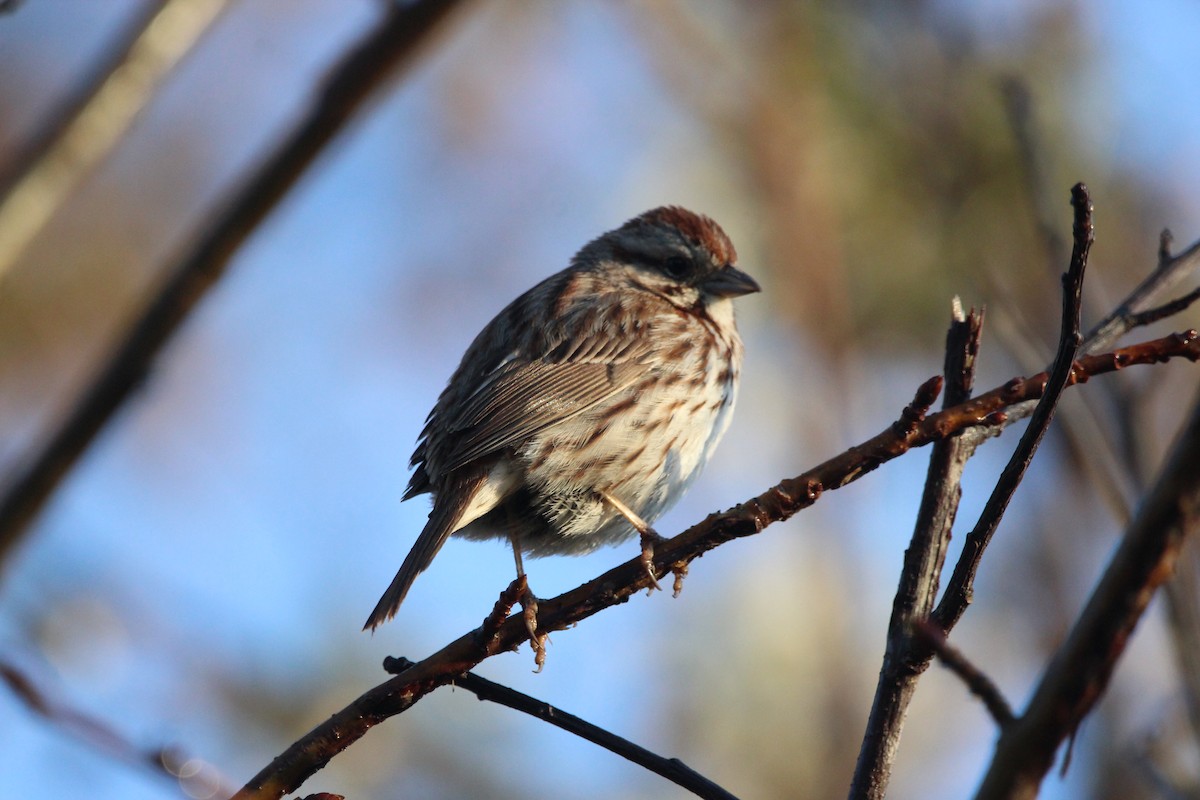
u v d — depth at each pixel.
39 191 9.52
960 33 13.68
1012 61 13.52
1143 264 13.10
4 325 15.91
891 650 6.43
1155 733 8.32
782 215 14.11
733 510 6.68
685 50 15.02
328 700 13.23
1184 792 7.53
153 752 6.64
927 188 13.62
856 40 14.17
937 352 13.82
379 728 13.38
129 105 9.84
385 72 9.59
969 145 13.45
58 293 16.17
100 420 9.40
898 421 6.25
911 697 6.35
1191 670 7.02
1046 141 13.17
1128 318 7.50
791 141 14.22
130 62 9.79
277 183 9.60
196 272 9.52
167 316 9.48
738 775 12.91
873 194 13.81
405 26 9.52
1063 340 5.54
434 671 6.46
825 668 13.25
